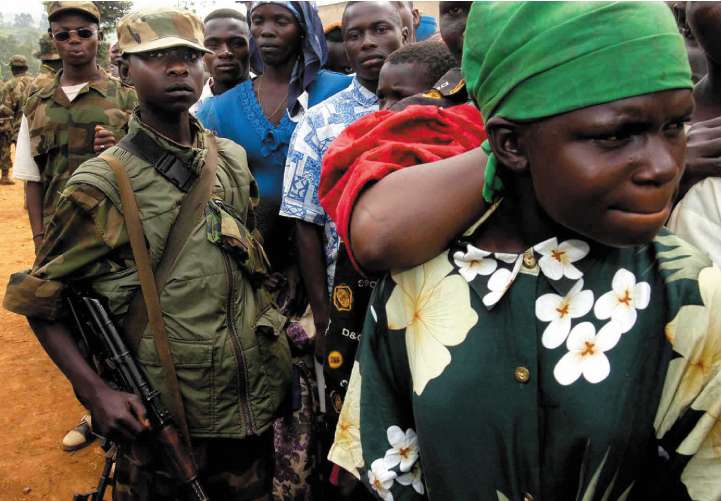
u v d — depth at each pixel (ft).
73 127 10.98
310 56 8.52
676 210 3.48
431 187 2.99
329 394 6.41
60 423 12.51
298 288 8.46
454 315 3.13
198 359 5.82
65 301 5.82
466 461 3.12
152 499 6.30
